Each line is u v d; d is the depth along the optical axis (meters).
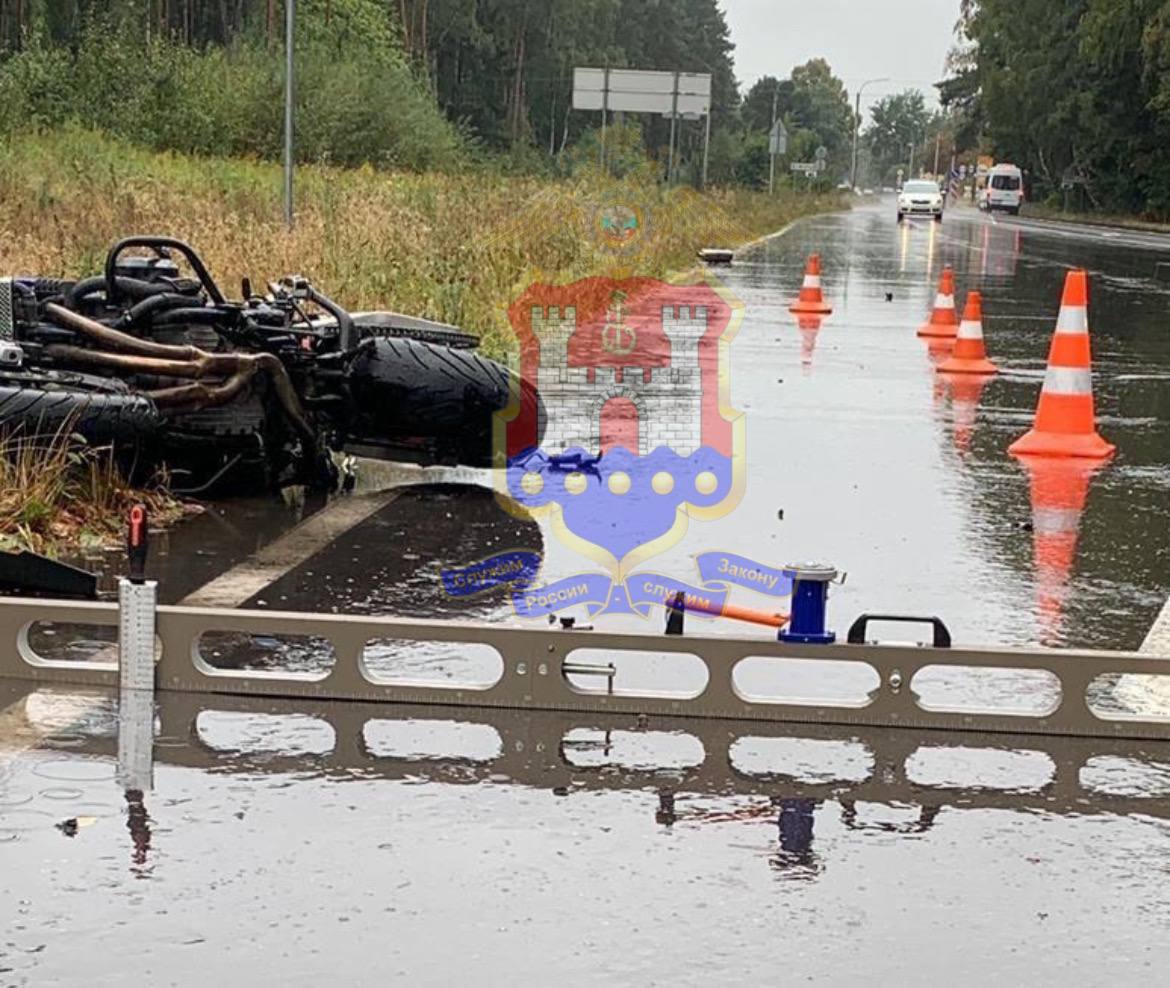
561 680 6.52
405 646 7.38
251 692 6.59
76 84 42.81
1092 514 10.77
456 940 4.59
